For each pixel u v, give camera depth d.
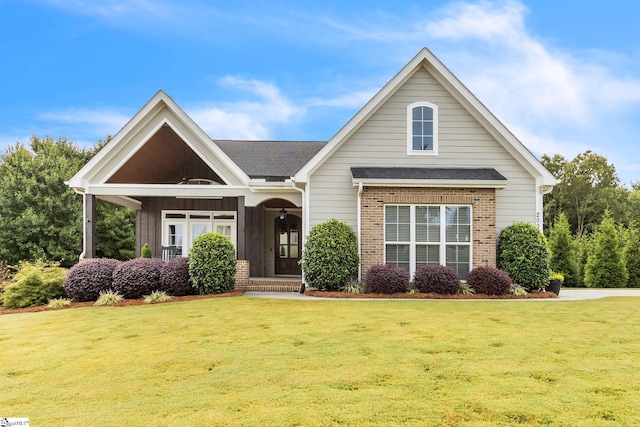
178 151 16.86
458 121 14.44
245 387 5.14
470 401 4.64
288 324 8.61
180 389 5.13
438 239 13.52
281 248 19.08
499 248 13.78
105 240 28.12
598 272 19.75
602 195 41.56
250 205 14.78
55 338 7.85
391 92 14.30
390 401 4.66
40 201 24.86
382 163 14.37
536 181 14.23
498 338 7.38
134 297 12.57
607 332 7.84
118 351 6.87
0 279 16.16
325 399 4.73
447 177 13.40
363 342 7.14
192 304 11.25
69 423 4.24
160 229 18.34
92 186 14.61
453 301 11.66
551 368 5.75
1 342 7.61
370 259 13.47
